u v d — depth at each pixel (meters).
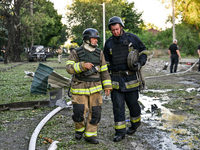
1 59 29.89
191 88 7.79
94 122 3.43
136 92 3.66
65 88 8.26
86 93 3.34
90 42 3.35
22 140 3.67
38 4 31.17
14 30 25.42
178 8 29.44
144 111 5.31
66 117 4.84
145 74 13.30
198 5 29.09
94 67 3.33
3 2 25.34
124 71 3.54
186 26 33.50
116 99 3.58
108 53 3.66
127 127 4.21
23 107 5.72
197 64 14.73
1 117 4.88
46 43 55.38
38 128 4.00
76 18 39.19
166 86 8.68
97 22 39.09
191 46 32.72
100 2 39.28
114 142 3.53
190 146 3.37
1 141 3.63
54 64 23.48
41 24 32.56
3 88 8.33
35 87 7.17
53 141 3.55
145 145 3.42
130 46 3.54
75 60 3.38
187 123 4.41
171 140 3.61
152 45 36.34
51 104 5.77
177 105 5.79
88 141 3.53
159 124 4.37
